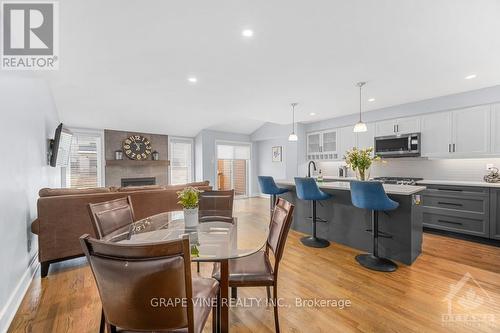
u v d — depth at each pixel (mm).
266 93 3803
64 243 2525
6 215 1841
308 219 3732
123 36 2098
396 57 2514
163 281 887
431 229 3846
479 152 3578
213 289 1383
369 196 2443
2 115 1856
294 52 2400
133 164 6121
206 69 2848
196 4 1671
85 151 5520
